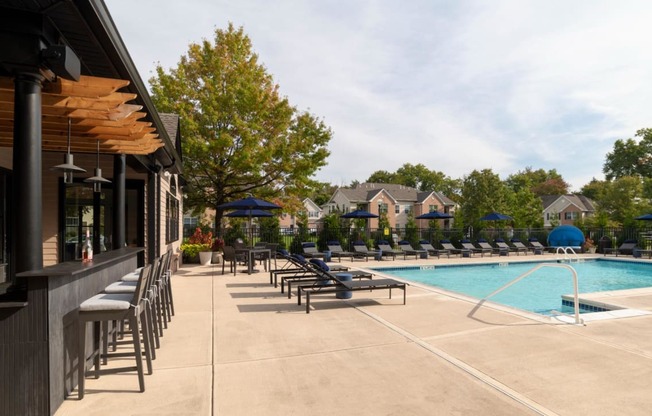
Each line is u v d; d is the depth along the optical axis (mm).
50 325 3201
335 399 3537
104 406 3400
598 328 5934
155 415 3238
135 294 3777
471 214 37188
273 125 21359
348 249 21531
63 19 3811
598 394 3621
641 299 8422
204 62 20453
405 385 3844
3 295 3295
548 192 71438
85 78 4184
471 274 15844
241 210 15812
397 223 53000
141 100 5723
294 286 10375
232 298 8594
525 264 19031
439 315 6875
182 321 6496
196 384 3893
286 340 5395
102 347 4520
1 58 3398
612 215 41562
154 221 10688
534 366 4340
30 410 3096
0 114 5312
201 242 17578
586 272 16750
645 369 4250
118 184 7633
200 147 18547
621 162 56438
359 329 5953
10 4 3428
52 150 7234
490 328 5977
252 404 3443
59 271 3316
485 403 3445
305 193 22422
